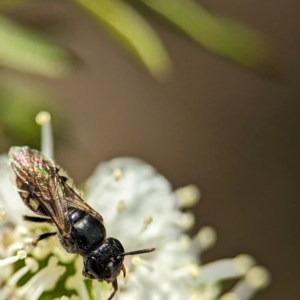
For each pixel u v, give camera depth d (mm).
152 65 84
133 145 113
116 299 82
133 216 84
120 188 84
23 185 78
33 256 81
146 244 84
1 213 80
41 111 89
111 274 77
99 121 112
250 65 85
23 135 87
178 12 84
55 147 90
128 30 84
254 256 113
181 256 84
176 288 83
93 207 83
